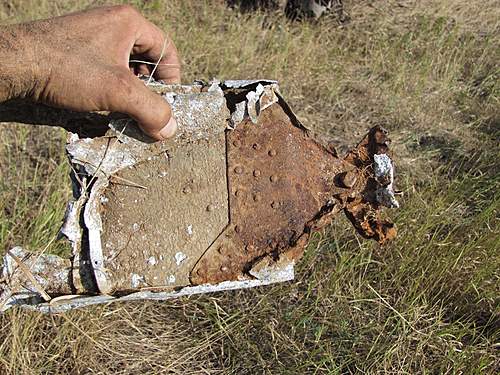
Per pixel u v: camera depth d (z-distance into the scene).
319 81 4.14
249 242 1.37
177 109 1.38
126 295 1.29
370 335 2.46
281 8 4.89
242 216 1.38
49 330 2.30
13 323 2.13
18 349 2.12
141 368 2.32
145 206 1.35
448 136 3.81
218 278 1.34
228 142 1.41
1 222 2.51
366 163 1.46
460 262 2.65
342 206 1.43
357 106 4.02
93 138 1.34
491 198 3.18
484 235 2.75
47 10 4.15
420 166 3.46
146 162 1.36
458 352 2.37
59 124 1.40
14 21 3.96
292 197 1.40
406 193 3.07
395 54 4.52
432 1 5.21
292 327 2.43
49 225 2.57
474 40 4.74
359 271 2.66
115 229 1.32
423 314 2.48
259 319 2.47
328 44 4.61
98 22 1.35
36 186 2.88
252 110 1.41
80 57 1.25
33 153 3.18
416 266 2.66
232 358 2.38
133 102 1.25
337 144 3.66
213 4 4.88
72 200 1.31
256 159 1.41
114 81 1.24
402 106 4.02
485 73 4.50
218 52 4.17
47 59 1.23
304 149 1.44
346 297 2.53
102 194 1.33
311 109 3.90
